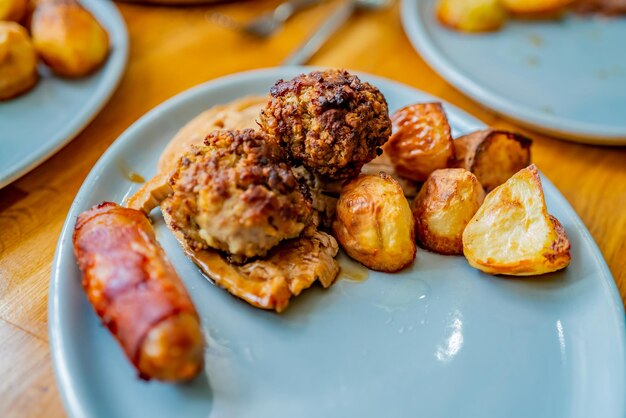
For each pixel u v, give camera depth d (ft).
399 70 1.23
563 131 1.06
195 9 1.33
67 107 1.02
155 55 1.19
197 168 0.71
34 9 1.09
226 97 1.01
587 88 1.18
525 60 1.24
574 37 1.31
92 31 1.06
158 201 0.82
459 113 1.01
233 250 0.71
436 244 0.81
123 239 0.67
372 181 0.79
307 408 0.66
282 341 0.71
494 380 0.70
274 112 0.78
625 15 1.38
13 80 1.00
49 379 0.68
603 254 0.90
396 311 0.75
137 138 0.91
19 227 0.85
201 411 0.64
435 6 1.38
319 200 0.82
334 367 0.70
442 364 0.71
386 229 0.77
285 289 0.72
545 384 0.70
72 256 0.73
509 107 1.09
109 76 1.05
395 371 0.70
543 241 0.76
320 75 0.80
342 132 0.77
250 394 0.66
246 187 0.70
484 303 0.77
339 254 0.81
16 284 0.78
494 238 0.78
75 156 0.97
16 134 0.96
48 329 0.69
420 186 0.89
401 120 0.88
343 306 0.75
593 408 0.67
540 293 0.78
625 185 1.03
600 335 0.73
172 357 0.60
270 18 1.31
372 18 1.37
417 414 0.67
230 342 0.70
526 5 1.32
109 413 0.63
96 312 0.65
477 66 1.21
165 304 0.61
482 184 0.88
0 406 0.66
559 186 1.02
